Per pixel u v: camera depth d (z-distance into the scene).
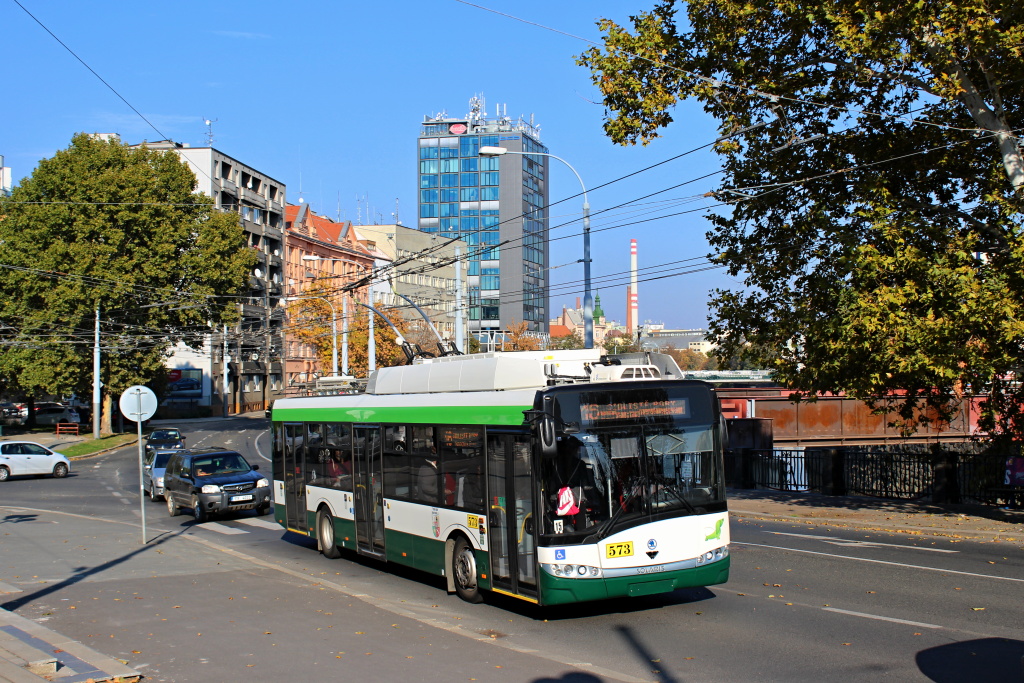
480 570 12.22
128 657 9.84
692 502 11.25
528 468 11.12
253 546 19.77
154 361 61.12
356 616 11.79
